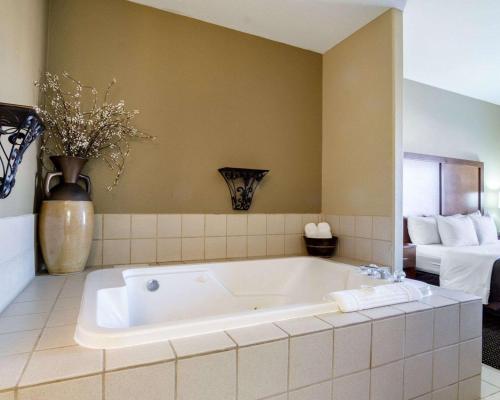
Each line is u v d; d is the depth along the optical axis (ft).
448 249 9.91
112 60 5.79
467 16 7.00
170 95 6.24
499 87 12.50
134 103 5.94
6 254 3.34
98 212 5.64
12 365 2.17
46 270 5.02
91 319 2.85
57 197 4.83
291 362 2.87
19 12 3.81
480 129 14.12
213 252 6.54
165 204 6.17
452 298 4.13
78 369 2.16
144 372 2.30
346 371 3.15
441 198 12.47
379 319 3.37
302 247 7.53
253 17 6.44
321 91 7.97
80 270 5.03
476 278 8.82
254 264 6.33
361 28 6.77
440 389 3.83
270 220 7.17
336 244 7.14
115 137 5.77
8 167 2.79
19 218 3.81
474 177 13.62
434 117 12.60
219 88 6.72
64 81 5.41
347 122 7.10
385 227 6.06
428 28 7.55
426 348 3.71
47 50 5.31
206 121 6.57
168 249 6.13
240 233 6.82
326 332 3.04
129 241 5.83
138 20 6.01
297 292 6.36
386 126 6.10
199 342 2.66
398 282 4.64
